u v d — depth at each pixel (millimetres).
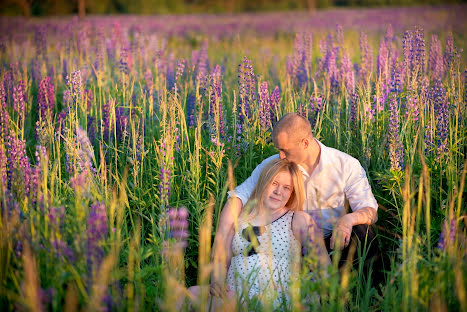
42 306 2486
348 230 3334
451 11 19094
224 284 3018
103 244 2760
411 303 2736
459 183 3848
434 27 14039
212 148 4281
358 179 3764
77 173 3559
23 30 9164
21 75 6406
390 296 2945
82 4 21047
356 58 8781
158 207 3875
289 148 3562
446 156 4027
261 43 13750
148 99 5242
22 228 2885
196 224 3783
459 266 2795
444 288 2760
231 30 17750
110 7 35469
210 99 4680
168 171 3688
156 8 36594
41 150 3346
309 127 3621
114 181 4109
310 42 6758
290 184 3615
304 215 3611
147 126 4887
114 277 2779
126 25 15203
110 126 4516
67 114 4590
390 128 4129
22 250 2875
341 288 2779
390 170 3908
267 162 3836
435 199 4004
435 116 4465
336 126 4750
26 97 5578
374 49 7418
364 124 4500
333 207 3816
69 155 3760
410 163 3947
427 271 2852
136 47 7258
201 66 6402
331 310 2684
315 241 2760
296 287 2771
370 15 22328
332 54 6117
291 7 39406
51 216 2832
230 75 6695
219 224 3619
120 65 6230
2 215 3033
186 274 3820
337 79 5734
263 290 2939
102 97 5777
